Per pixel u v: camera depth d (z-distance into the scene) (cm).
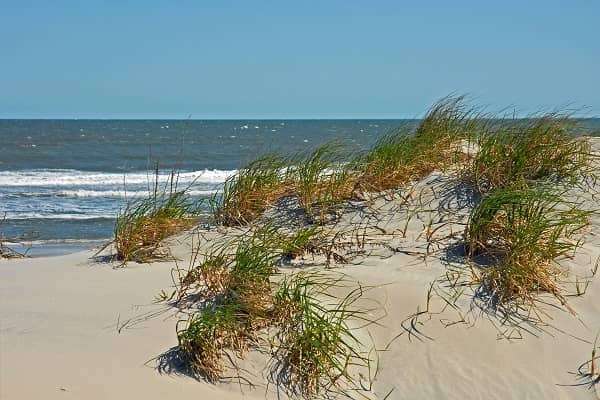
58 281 608
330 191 720
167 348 457
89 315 512
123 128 9056
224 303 498
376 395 423
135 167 2892
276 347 453
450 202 674
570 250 564
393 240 616
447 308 496
